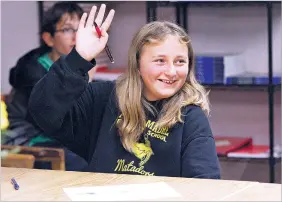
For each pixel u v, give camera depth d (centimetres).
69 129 221
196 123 207
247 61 455
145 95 214
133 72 214
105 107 223
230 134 466
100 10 210
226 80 420
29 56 389
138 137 209
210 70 422
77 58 202
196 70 424
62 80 202
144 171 206
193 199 157
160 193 163
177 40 207
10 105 385
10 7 470
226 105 465
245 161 433
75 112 222
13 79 391
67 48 390
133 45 214
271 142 413
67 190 169
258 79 414
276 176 441
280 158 420
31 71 381
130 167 208
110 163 211
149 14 438
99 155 213
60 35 389
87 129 227
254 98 457
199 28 466
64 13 388
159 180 180
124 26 486
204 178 192
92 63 205
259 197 157
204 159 200
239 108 462
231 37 460
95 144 224
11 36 471
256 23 452
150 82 208
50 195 164
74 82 202
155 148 207
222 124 467
